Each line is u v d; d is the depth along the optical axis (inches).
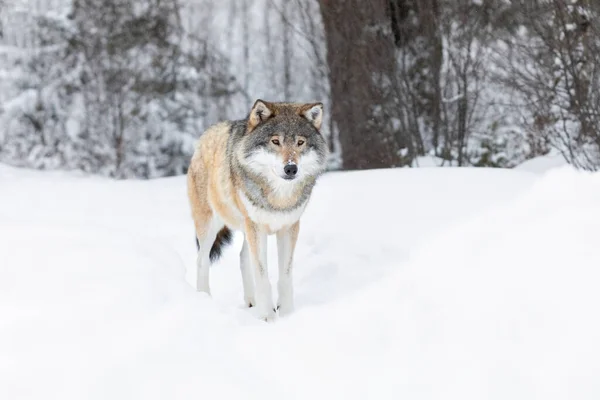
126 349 224.5
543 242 263.4
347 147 992.9
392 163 939.3
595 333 205.2
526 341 212.8
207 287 394.6
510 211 314.2
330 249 441.4
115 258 312.3
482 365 207.5
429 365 214.8
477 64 858.1
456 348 220.1
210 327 253.1
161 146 1328.7
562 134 768.9
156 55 1344.7
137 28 1339.8
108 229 379.2
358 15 954.7
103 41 1316.4
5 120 1279.5
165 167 1326.3
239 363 227.3
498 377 200.5
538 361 202.7
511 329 220.1
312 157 344.2
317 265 410.3
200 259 394.9
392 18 945.5
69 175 975.6
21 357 215.9
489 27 863.1
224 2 1840.6
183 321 251.1
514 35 796.6
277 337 250.5
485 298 241.4
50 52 1321.4
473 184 534.9
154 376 210.5
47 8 1403.8
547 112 767.1
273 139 335.0
